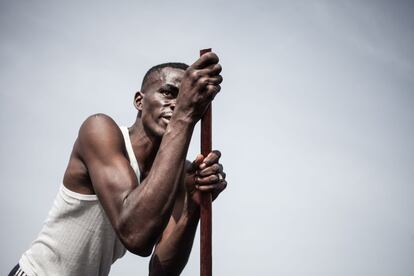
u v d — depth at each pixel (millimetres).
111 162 2803
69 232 3123
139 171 3281
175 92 3367
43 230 3229
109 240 3193
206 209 2807
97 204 3080
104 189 2713
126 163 2814
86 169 3023
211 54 2578
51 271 3178
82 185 3064
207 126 2840
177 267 3504
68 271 3172
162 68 3432
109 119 3035
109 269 3371
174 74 3389
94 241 3143
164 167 2496
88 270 3219
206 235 2777
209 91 2561
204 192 2812
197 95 2557
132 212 2488
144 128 3365
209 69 2576
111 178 2729
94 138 2902
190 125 2570
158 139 3328
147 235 2486
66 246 3127
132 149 3303
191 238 3451
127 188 2652
